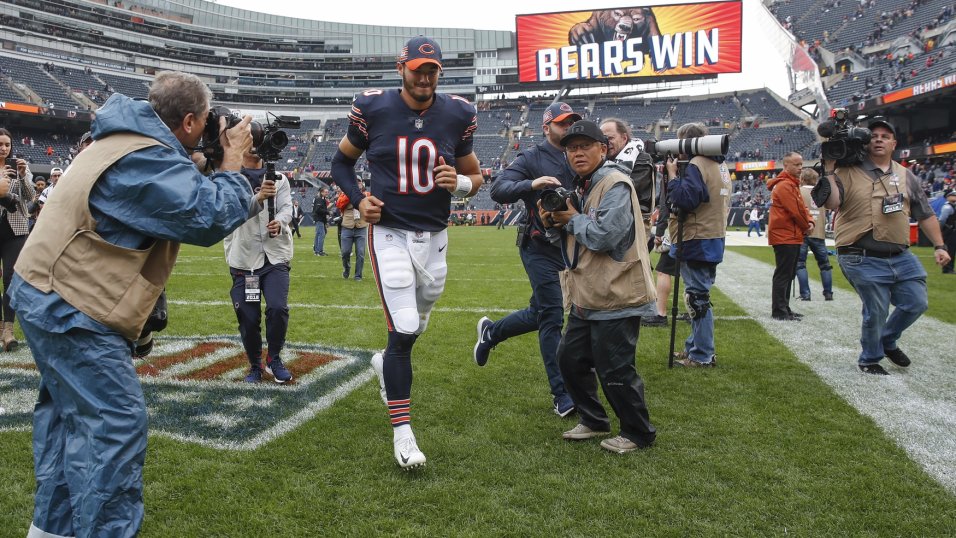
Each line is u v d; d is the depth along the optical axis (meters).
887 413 3.65
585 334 3.14
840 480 2.74
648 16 41.00
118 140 1.85
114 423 1.82
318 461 2.91
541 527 2.34
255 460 2.91
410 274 3.02
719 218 4.56
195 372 4.43
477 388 4.12
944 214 12.39
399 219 3.02
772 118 47.94
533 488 2.66
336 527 2.34
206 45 55.34
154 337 5.55
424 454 3.01
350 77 60.41
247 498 2.54
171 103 1.98
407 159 2.98
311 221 39.62
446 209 3.16
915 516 2.42
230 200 1.92
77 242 1.81
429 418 3.53
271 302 4.16
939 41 34.47
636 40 41.34
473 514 2.44
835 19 44.44
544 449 3.10
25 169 5.04
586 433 3.23
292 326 6.20
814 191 4.55
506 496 2.59
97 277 1.82
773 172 43.09
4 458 2.87
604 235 2.80
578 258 3.04
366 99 2.99
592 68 42.19
